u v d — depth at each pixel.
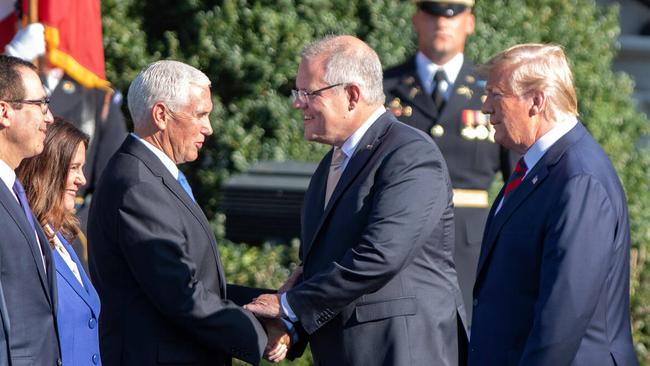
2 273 7.93
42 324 8.12
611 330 8.64
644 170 19.84
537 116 8.99
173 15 18.22
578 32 19.81
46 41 14.00
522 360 8.53
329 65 9.84
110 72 17.91
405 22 18.34
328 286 9.57
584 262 8.41
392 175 9.66
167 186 9.81
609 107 19.84
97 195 9.94
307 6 18.05
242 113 18.05
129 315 9.82
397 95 14.48
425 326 9.83
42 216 8.82
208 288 9.96
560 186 8.70
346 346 9.82
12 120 8.22
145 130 9.90
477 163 14.16
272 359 10.29
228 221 16.34
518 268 8.90
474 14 18.88
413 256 9.66
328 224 9.93
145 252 9.55
